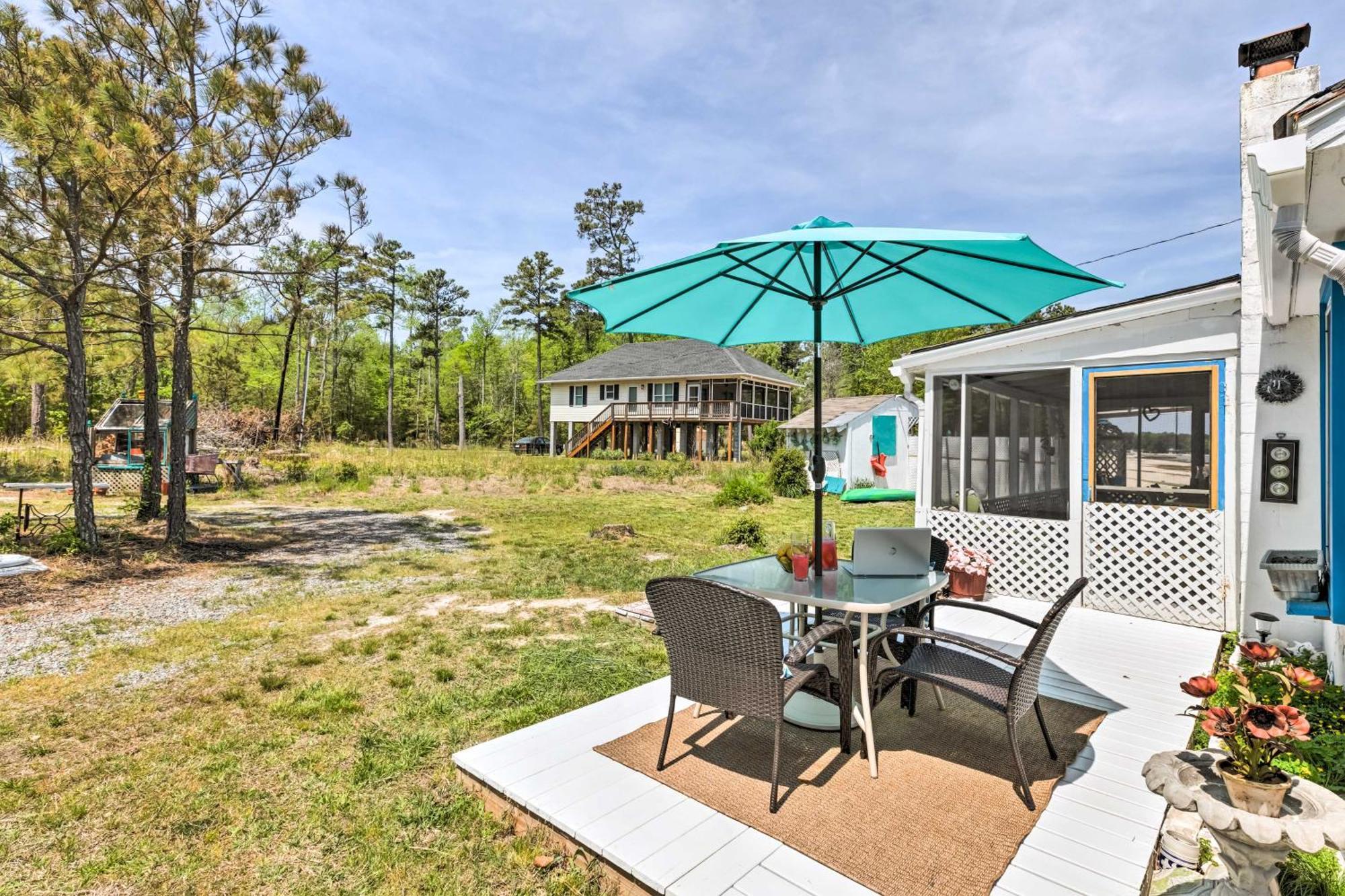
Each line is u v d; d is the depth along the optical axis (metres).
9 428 25.91
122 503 12.69
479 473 19.81
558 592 6.78
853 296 3.98
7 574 6.92
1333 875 2.05
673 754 2.97
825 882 2.07
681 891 2.02
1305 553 4.22
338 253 9.78
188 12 7.86
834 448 19.83
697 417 29.48
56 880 2.30
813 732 3.20
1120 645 4.67
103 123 6.52
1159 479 5.55
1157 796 2.59
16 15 6.55
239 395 32.31
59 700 3.91
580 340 45.19
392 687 4.14
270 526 11.27
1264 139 4.74
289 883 2.29
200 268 9.09
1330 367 2.92
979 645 2.67
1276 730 1.75
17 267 8.19
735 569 3.66
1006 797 2.59
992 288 3.50
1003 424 6.50
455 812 2.71
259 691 4.07
